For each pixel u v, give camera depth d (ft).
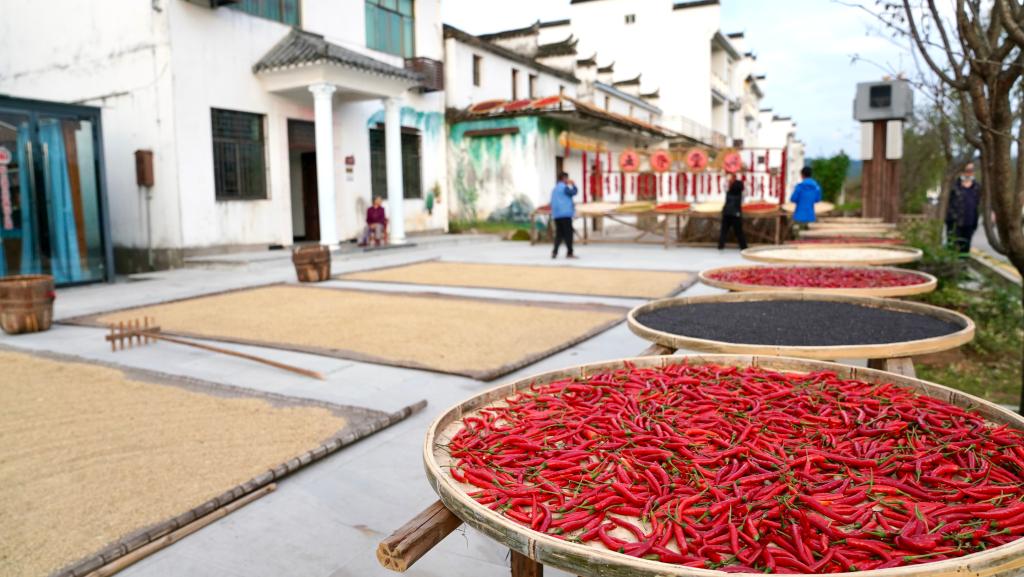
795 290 15.99
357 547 8.70
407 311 25.16
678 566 4.47
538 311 24.80
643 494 5.72
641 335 12.20
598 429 7.21
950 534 4.92
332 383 15.84
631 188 79.20
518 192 61.21
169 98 39.09
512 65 70.38
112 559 8.10
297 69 43.19
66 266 33.91
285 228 46.62
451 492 5.65
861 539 4.88
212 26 41.19
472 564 8.34
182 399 14.33
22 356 18.74
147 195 40.75
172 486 10.03
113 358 18.61
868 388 8.54
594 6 111.65
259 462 10.91
